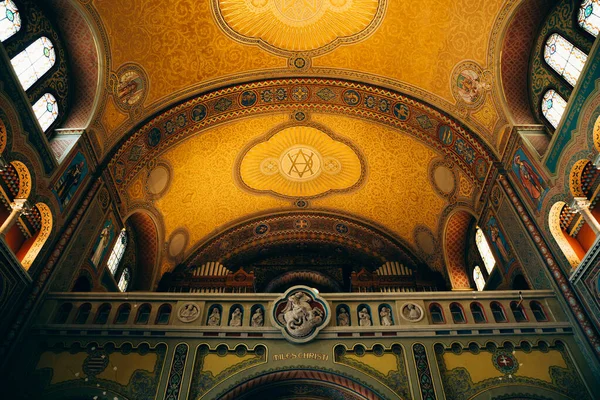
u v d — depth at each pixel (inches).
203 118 727.1
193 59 671.8
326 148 807.7
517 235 569.9
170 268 797.2
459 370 465.7
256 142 791.7
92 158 581.6
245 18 659.4
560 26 540.1
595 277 453.4
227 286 776.9
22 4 501.0
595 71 452.4
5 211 470.6
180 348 478.0
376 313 518.0
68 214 540.4
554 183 510.0
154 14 611.2
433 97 682.2
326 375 460.4
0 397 432.8
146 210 730.2
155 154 701.3
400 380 458.0
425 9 631.2
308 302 519.5
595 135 453.7
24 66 496.7
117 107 612.1
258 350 480.1
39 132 486.9
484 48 605.0
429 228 798.5
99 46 571.2
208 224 850.8
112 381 452.1
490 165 621.0
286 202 878.4
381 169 806.5
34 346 469.4
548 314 499.2
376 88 717.9
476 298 526.6
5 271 445.1
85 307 516.1
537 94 576.1
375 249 873.5
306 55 705.6
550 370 460.4
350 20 666.8
